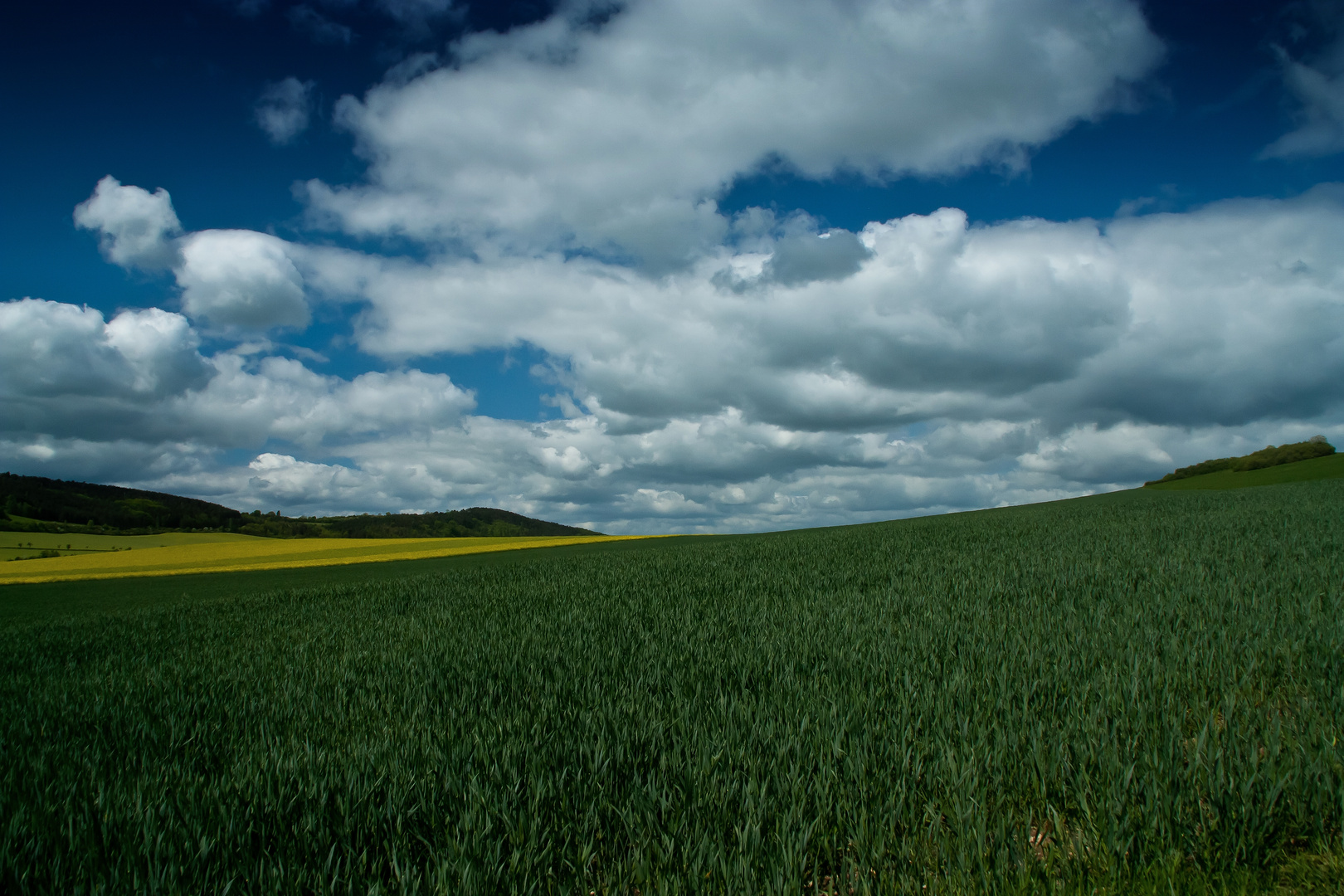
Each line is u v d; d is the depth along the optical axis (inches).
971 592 401.7
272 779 157.8
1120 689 181.0
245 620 603.5
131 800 155.8
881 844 109.0
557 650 317.4
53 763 200.1
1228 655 207.2
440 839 124.9
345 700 251.6
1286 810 118.3
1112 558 503.5
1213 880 104.7
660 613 421.4
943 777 132.3
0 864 128.1
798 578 554.6
